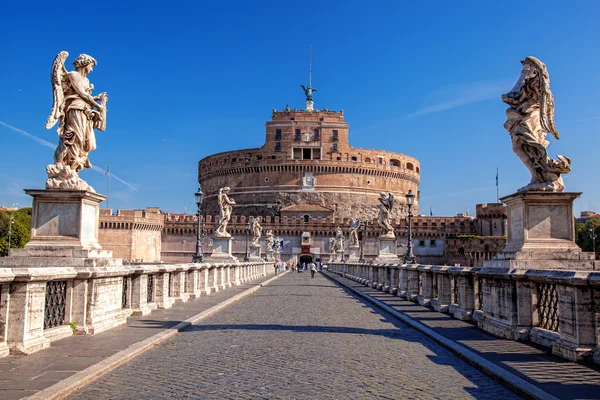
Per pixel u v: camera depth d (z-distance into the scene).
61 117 12.79
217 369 9.21
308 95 165.62
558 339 10.33
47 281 10.49
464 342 11.54
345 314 18.33
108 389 7.78
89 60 13.06
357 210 147.25
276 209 145.12
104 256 12.84
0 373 8.16
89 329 11.79
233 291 28.86
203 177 166.50
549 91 12.39
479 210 130.00
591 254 11.96
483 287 13.88
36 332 9.88
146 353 10.43
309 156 152.38
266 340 12.28
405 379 8.66
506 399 7.55
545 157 12.41
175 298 21.27
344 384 8.30
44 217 12.34
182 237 131.00
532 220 12.28
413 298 22.92
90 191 12.68
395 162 162.75
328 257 130.88
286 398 7.50
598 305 9.44
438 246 130.62
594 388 7.68
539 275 10.78
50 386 7.43
